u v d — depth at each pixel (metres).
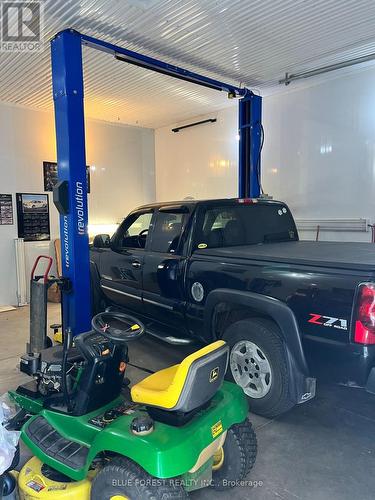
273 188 5.86
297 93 5.44
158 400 1.71
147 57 4.07
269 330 2.66
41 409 2.33
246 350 2.82
